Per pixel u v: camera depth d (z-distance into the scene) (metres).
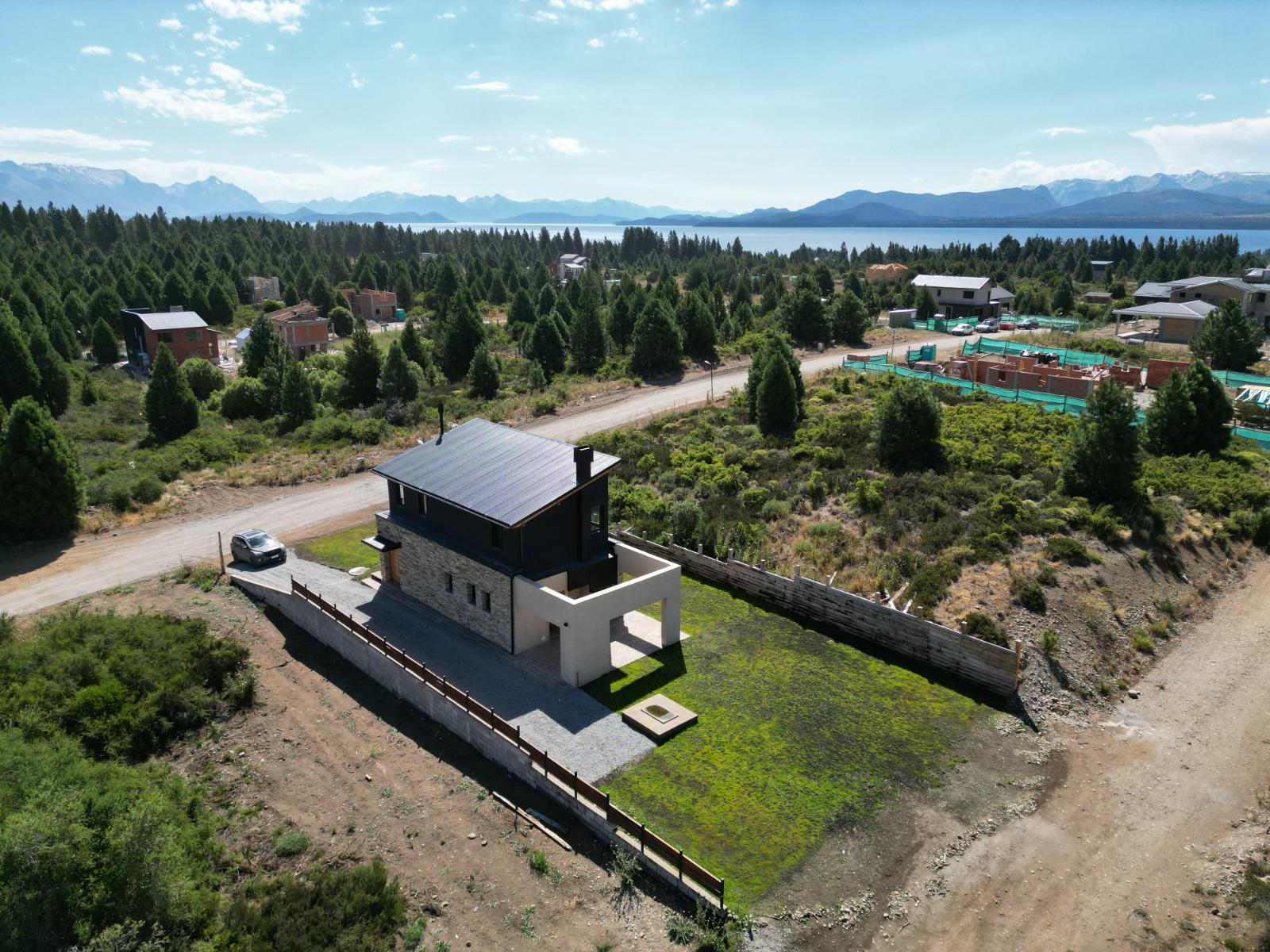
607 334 89.00
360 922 17.53
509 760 22.66
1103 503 35.66
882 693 25.66
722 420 57.34
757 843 19.36
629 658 28.09
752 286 174.12
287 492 47.62
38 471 39.09
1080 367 74.75
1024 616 27.88
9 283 104.06
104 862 16.61
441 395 69.75
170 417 57.38
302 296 146.00
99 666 26.11
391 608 32.12
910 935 16.92
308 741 24.86
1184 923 17.17
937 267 166.75
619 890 18.39
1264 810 20.53
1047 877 18.48
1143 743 23.38
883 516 36.62
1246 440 49.41
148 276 127.44
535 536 27.66
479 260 177.88
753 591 32.81
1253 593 31.88
